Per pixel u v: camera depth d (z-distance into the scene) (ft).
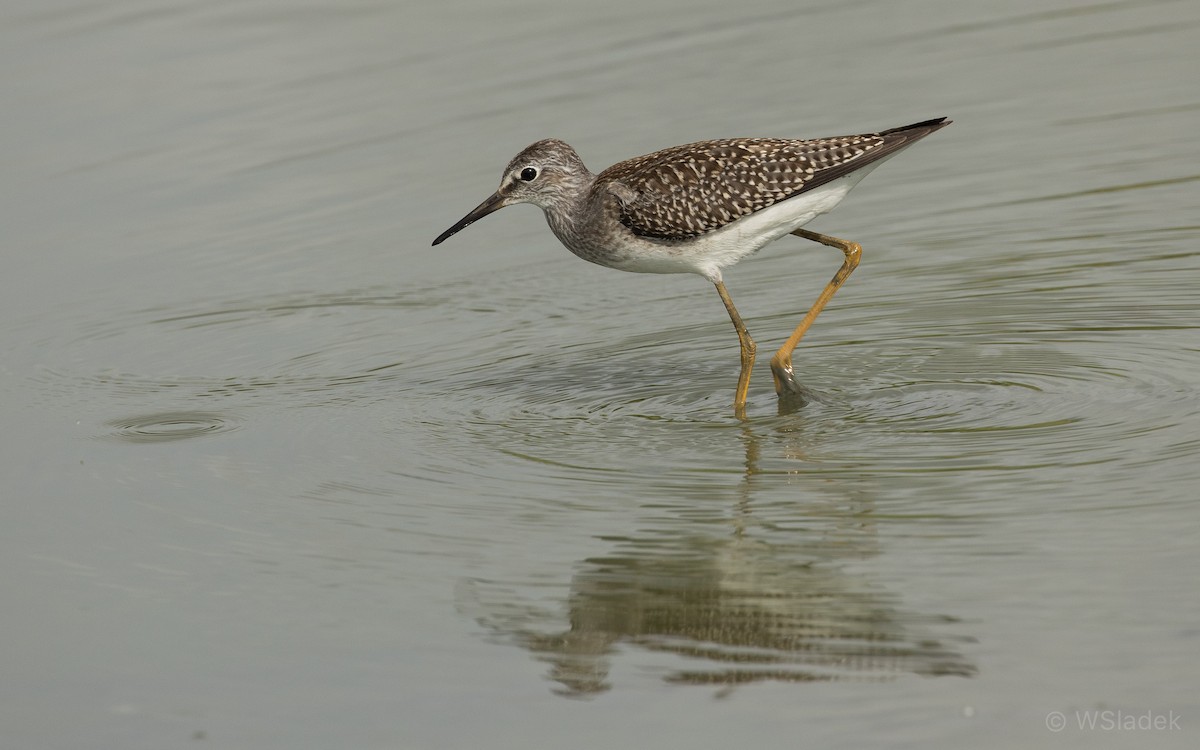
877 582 31.78
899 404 43.06
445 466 40.06
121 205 63.52
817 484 37.42
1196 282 50.39
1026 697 26.96
